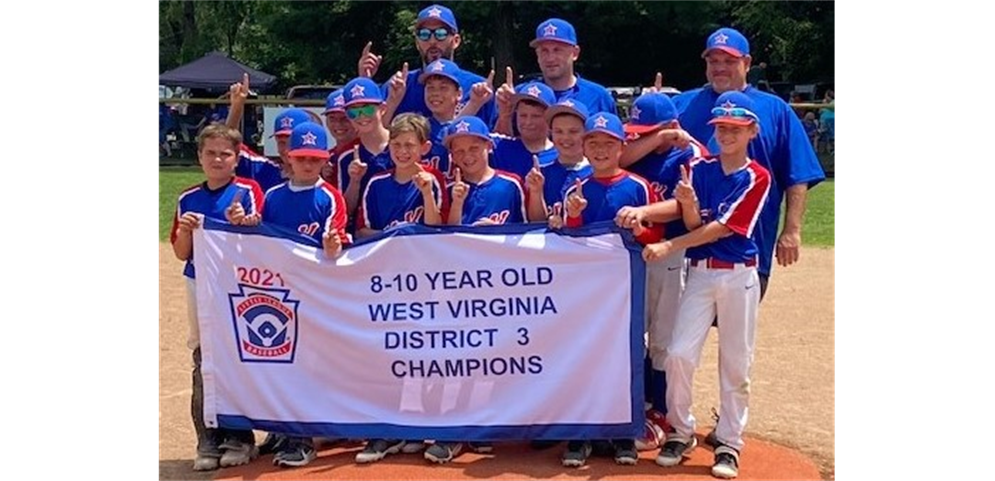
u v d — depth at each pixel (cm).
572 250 586
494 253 593
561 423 590
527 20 3528
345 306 605
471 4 3288
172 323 1023
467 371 598
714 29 3588
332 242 598
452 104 688
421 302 600
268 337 609
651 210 577
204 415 607
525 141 660
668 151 629
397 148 620
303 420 606
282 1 3838
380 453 599
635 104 633
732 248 566
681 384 576
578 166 621
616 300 583
